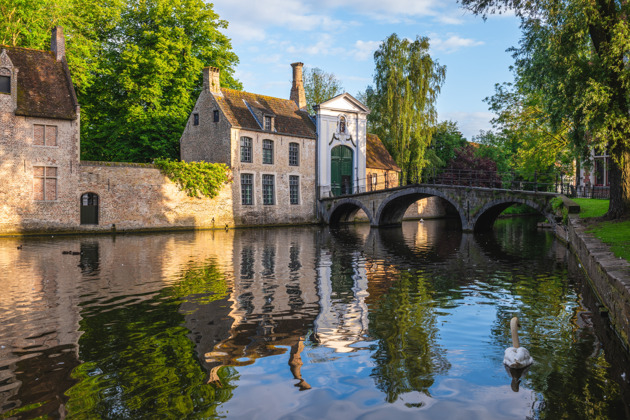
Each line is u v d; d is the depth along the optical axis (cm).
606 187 2581
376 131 4397
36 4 2645
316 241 2211
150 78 3022
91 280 1173
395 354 654
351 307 914
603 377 570
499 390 539
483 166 4450
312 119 3719
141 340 711
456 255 1677
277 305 927
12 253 1689
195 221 2984
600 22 1316
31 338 719
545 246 1955
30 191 2439
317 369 600
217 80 3269
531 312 873
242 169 3186
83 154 3288
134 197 2748
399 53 3688
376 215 3192
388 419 475
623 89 1320
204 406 499
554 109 1449
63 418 473
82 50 2881
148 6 3155
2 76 2380
